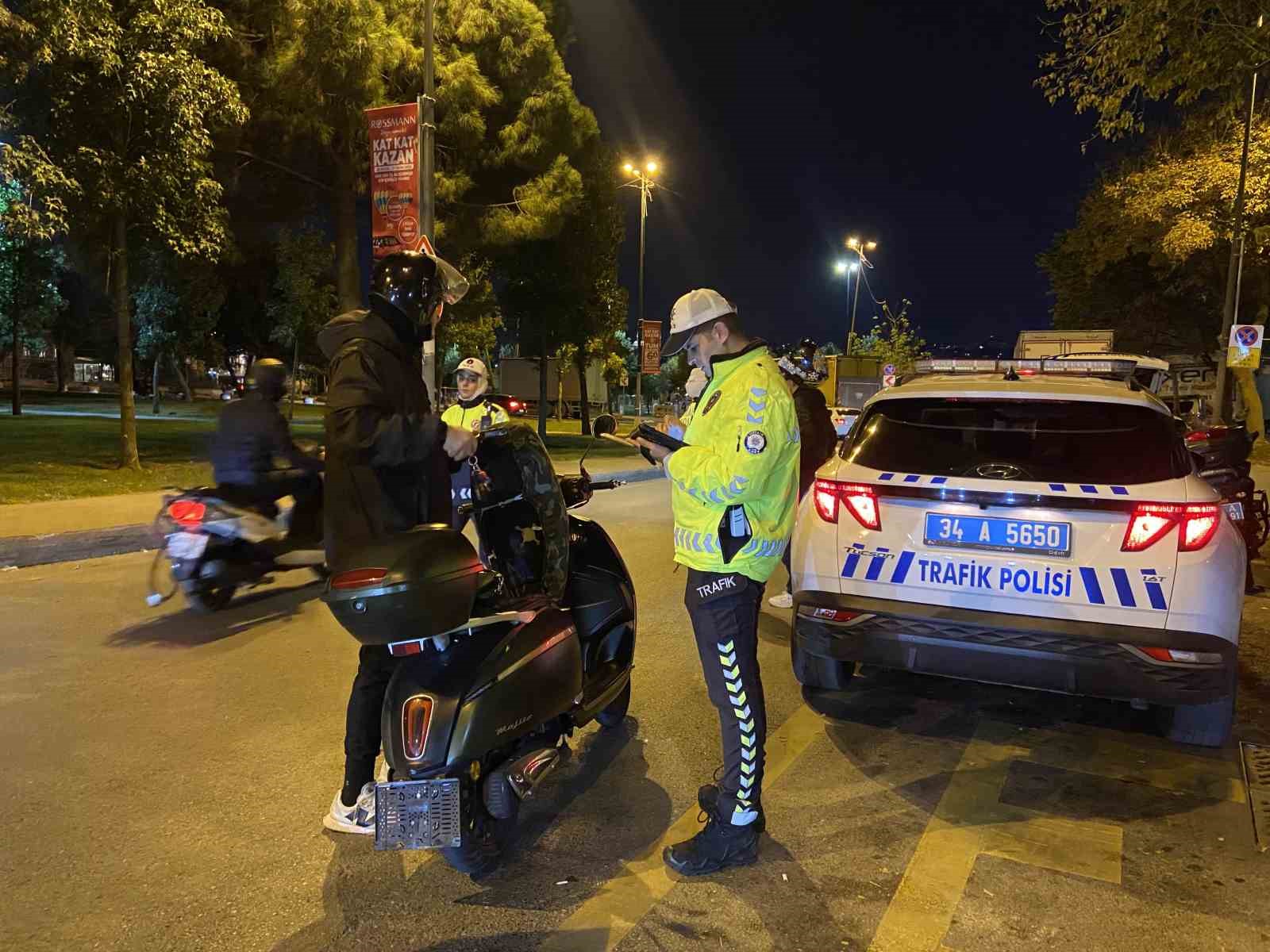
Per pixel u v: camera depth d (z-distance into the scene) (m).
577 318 27.38
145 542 9.03
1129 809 3.57
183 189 12.39
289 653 5.40
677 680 5.11
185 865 3.05
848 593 4.16
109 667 5.10
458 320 23.47
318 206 21.06
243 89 16.53
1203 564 3.59
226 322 35.06
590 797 3.65
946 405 4.28
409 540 2.71
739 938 2.70
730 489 2.90
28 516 9.62
